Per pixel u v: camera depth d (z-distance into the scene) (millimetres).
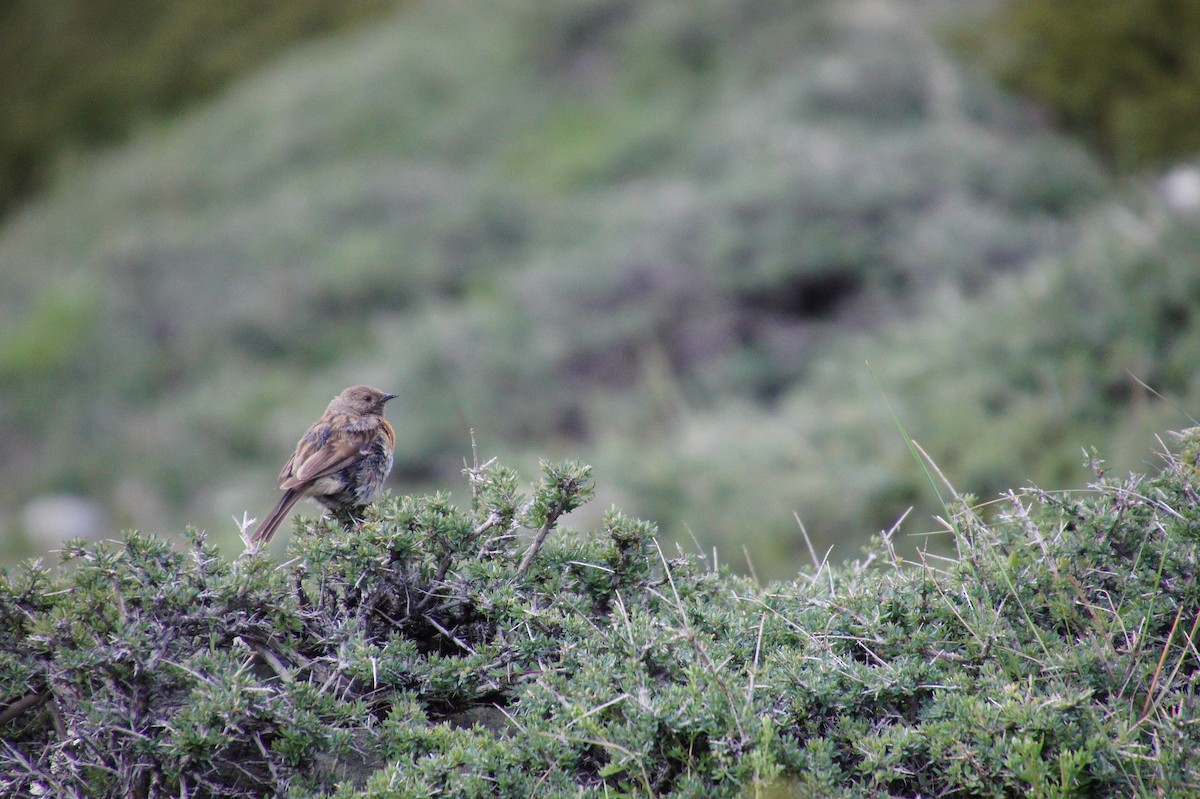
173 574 4941
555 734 4559
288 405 22422
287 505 7762
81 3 45094
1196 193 16406
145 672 4656
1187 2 20594
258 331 24797
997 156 20672
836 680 4762
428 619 5473
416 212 26391
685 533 12906
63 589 5039
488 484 5566
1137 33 21062
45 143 40656
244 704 4496
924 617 5258
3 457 24062
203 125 34812
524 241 25234
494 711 5406
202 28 42656
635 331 19453
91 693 4848
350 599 5500
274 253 26594
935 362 14211
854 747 4547
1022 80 22766
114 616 4859
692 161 25234
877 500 12055
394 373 20391
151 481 21609
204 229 28922
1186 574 5031
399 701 5008
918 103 23594
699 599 5578
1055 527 5488
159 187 31953
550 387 19234
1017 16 23125
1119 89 21281
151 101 40781
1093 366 12508
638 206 23406
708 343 18969
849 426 13688
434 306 23375
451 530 5414
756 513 12680
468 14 34594
